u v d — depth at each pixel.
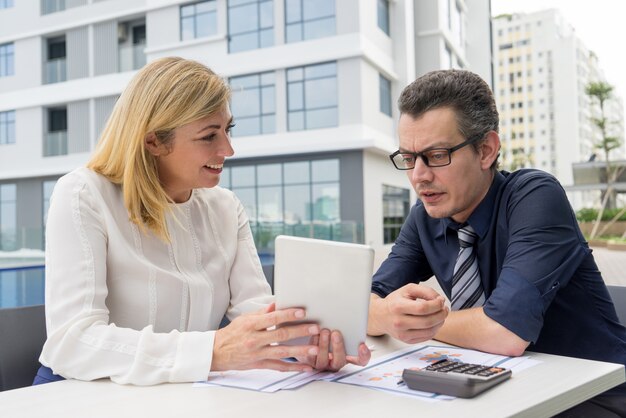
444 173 1.40
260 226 12.95
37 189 19.75
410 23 18.33
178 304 1.47
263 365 1.10
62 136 19.56
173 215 1.47
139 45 18.56
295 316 1.08
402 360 1.21
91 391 1.04
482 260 1.55
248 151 15.77
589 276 1.45
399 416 0.85
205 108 1.42
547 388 0.96
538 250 1.34
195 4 17.22
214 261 1.63
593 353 1.43
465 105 1.38
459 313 1.34
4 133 20.47
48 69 19.86
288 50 15.87
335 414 0.87
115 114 1.47
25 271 6.52
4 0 20.44
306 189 15.69
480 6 23.50
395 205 17.53
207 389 1.03
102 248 1.35
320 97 15.69
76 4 19.30
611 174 19.56
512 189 1.49
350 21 15.34
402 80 17.81
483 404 0.89
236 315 1.65
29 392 1.04
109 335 1.15
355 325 1.08
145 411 0.92
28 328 1.54
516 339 1.22
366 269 1.06
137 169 1.42
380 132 16.61
